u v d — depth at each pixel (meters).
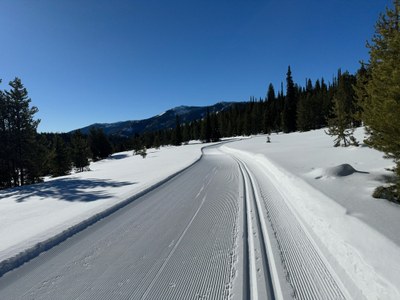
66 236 5.82
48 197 11.23
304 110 57.22
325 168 8.77
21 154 28.70
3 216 8.29
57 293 3.65
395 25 5.76
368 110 6.11
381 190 6.01
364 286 3.19
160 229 5.92
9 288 3.86
